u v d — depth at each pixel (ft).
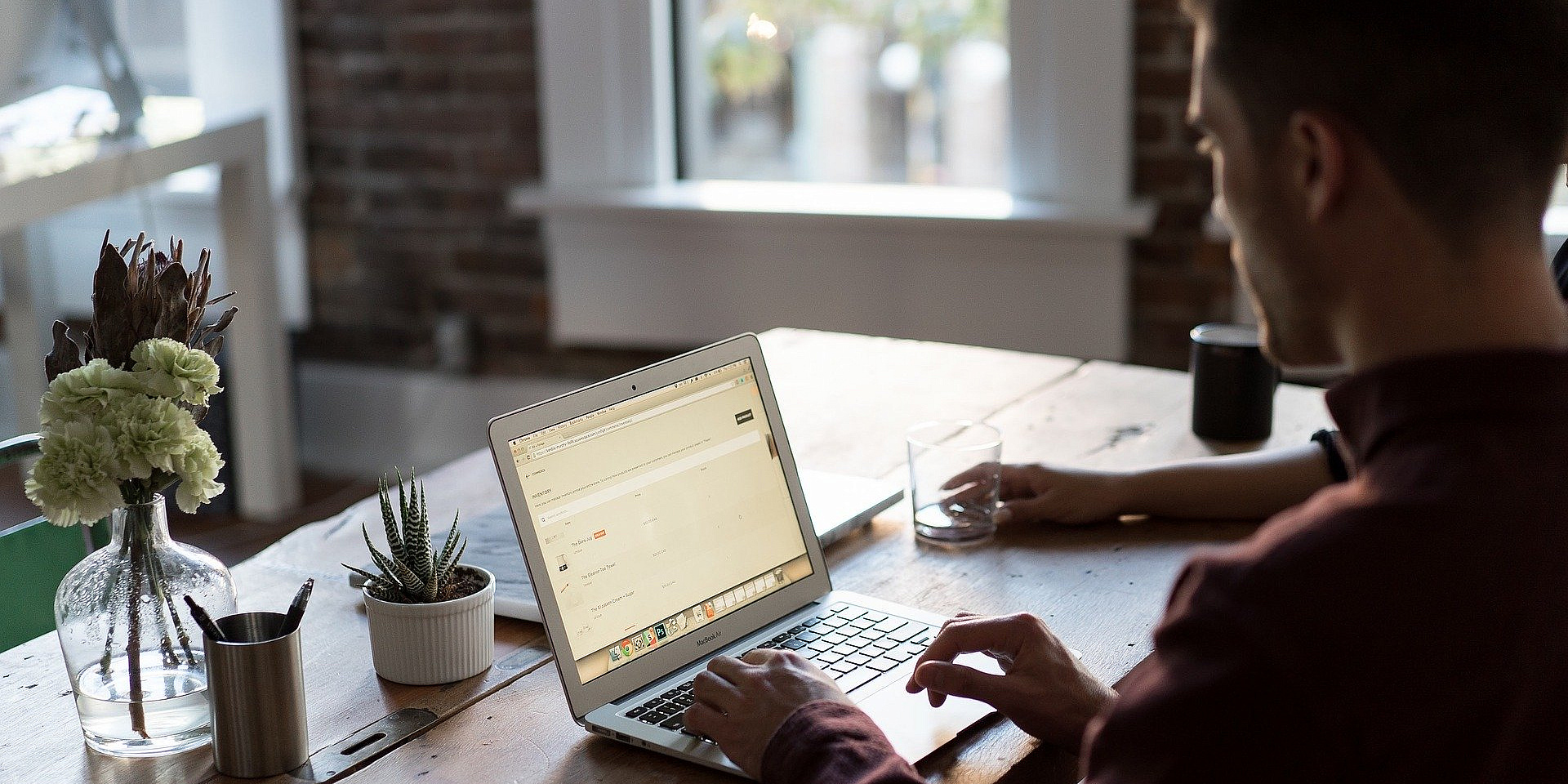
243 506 11.44
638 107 11.23
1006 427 6.15
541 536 3.67
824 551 4.87
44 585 4.91
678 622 3.91
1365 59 2.12
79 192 9.12
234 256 10.94
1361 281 2.23
